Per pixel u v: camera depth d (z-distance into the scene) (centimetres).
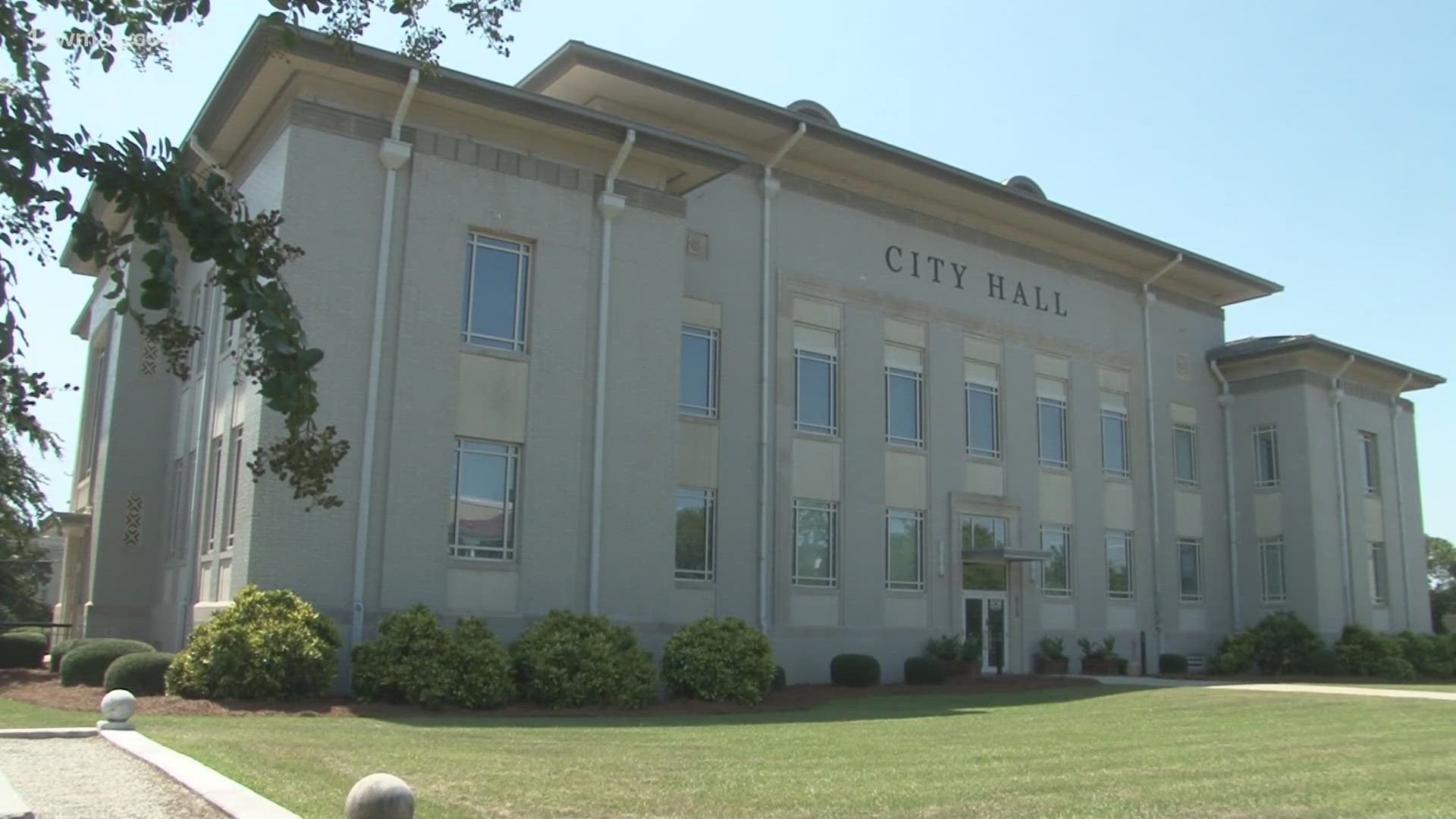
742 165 2272
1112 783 1020
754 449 2512
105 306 2873
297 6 744
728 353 2505
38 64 695
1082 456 3222
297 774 961
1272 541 3619
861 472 2703
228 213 586
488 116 2045
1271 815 865
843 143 2631
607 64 2281
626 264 2181
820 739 1409
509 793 895
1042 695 2358
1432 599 6184
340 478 1838
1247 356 3650
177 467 2392
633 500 2122
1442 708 2008
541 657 1848
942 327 2934
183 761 996
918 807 876
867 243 2806
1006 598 2977
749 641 2091
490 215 2039
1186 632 3453
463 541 1956
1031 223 3120
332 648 1733
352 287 1883
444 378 1955
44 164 551
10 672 2362
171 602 2250
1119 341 3397
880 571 2702
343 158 1905
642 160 2227
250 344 606
